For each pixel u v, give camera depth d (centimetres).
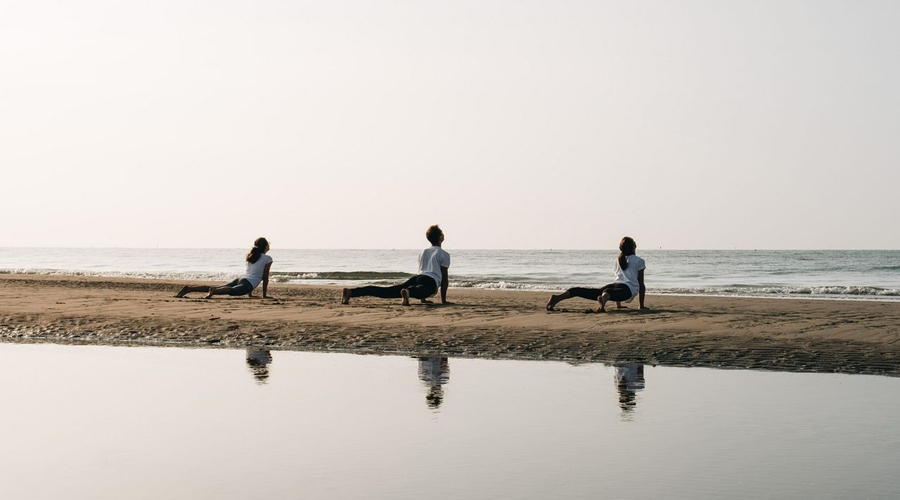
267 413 575
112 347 1017
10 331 1181
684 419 553
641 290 1398
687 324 1137
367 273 3825
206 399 630
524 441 485
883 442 482
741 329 1077
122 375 764
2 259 8781
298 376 758
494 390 675
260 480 398
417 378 743
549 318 1228
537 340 1001
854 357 854
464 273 4475
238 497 369
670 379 739
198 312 1349
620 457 446
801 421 546
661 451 460
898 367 801
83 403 616
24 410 586
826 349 904
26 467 425
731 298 1872
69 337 1130
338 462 434
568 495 373
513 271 4856
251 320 1229
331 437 496
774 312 1357
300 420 550
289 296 1845
